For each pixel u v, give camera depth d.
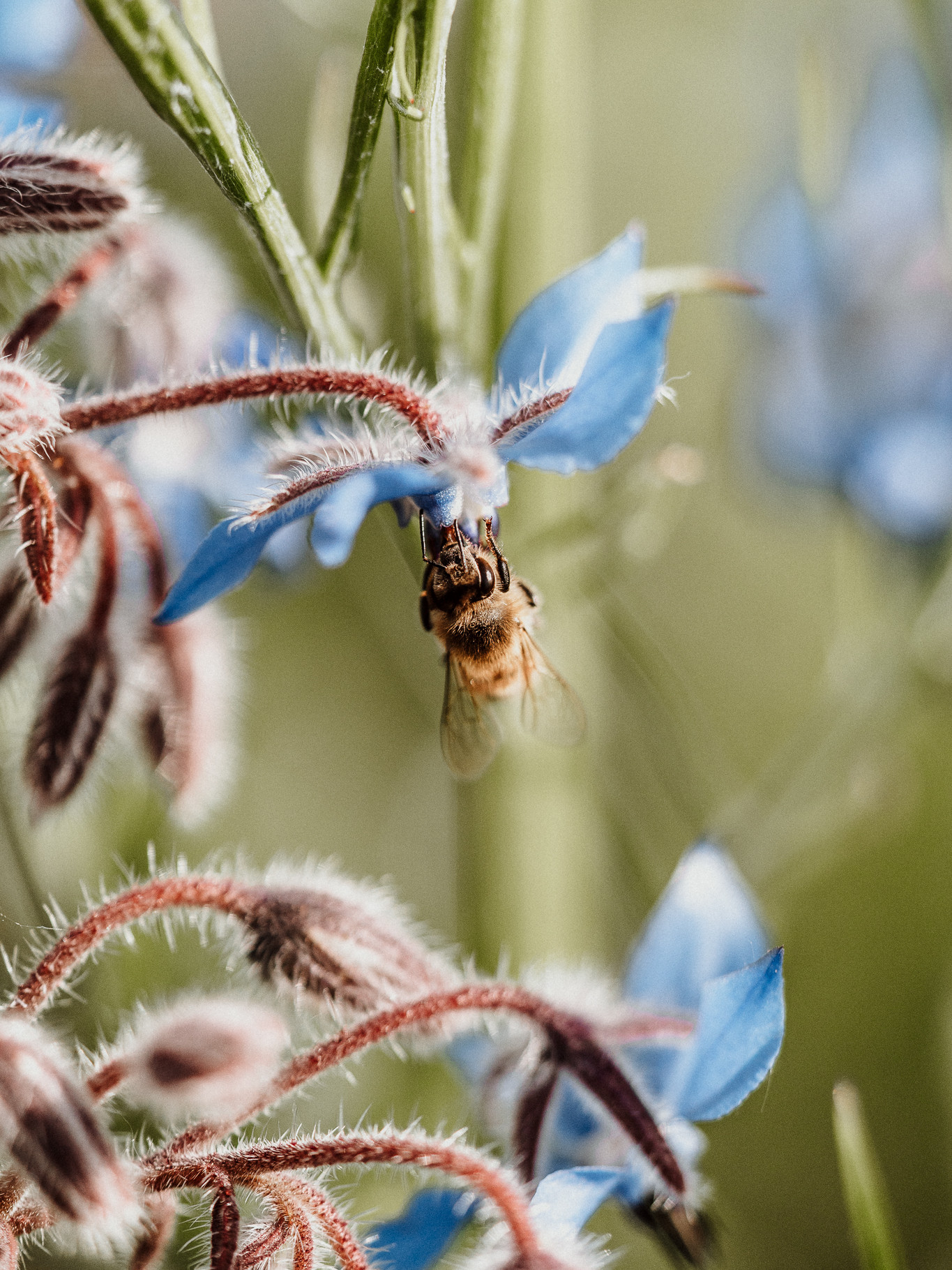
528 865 0.26
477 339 0.22
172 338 0.22
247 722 0.34
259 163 0.20
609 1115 0.20
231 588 0.19
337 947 0.20
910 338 0.28
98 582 0.20
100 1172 0.18
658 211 0.40
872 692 0.27
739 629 0.39
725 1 0.40
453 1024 0.20
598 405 0.19
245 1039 0.19
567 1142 0.21
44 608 0.20
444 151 0.21
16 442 0.19
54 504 0.19
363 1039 0.20
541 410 0.19
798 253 0.28
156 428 0.23
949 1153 0.32
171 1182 0.19
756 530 0.39
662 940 0.22
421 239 0.21
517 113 0.24
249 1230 0.19
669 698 0.26
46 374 0.20
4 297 0.22
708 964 0.22
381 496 0.19
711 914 0.22
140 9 0.20
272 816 0.34
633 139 0.40
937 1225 0.33
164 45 0.20
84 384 0.22
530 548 0.24
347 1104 0.26
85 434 0.20
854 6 0.32
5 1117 0.18
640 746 0.27
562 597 0.25
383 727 0.36
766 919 0.26
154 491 0.23
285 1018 0.21
